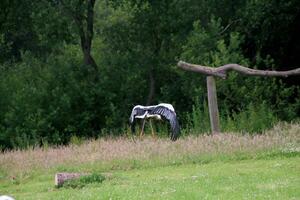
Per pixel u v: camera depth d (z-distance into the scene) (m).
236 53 73.44
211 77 58.09
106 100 83.94
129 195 33.66
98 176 41.44
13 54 112.25
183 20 83.00
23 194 40.03
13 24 87.00
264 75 59.06
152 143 51.72
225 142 50.03
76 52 88.81
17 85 85.44
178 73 78.19
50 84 83.88
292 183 34.62
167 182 38.19
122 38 85.19
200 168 44.44
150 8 82.50
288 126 56.03
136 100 85.12
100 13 104.00
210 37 77.00
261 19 81.06
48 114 81.69
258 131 59.72
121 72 85.12
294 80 84.81
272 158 46.56
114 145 54.16
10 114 80.94
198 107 66.62
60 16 82.94
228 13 83.88
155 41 84.44
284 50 84.88
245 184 35.12
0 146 76.62
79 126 82.88
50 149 58.16
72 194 36.59
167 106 51.78
